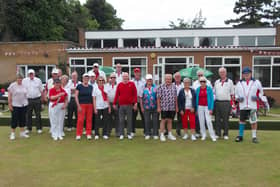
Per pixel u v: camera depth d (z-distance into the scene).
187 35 22.91
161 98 7.31
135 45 23.58
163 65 18.27
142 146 6.66
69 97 8.41
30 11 26.59
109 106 7.61
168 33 23.12
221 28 22.66
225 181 4.43
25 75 20.11
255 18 43.44
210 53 17.98
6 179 4.53
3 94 14.57
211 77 18.11
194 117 7.41
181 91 7.41
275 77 17.91
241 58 17.84
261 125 8.94
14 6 25.89
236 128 9.07
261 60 17.86
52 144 6.86
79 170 4.95
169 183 4.35
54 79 7.73
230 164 5.27
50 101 7.46
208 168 5.04
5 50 20.09
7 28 26.69
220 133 7.69
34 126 9.55
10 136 7.67
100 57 18.70
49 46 19.72
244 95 7.11
